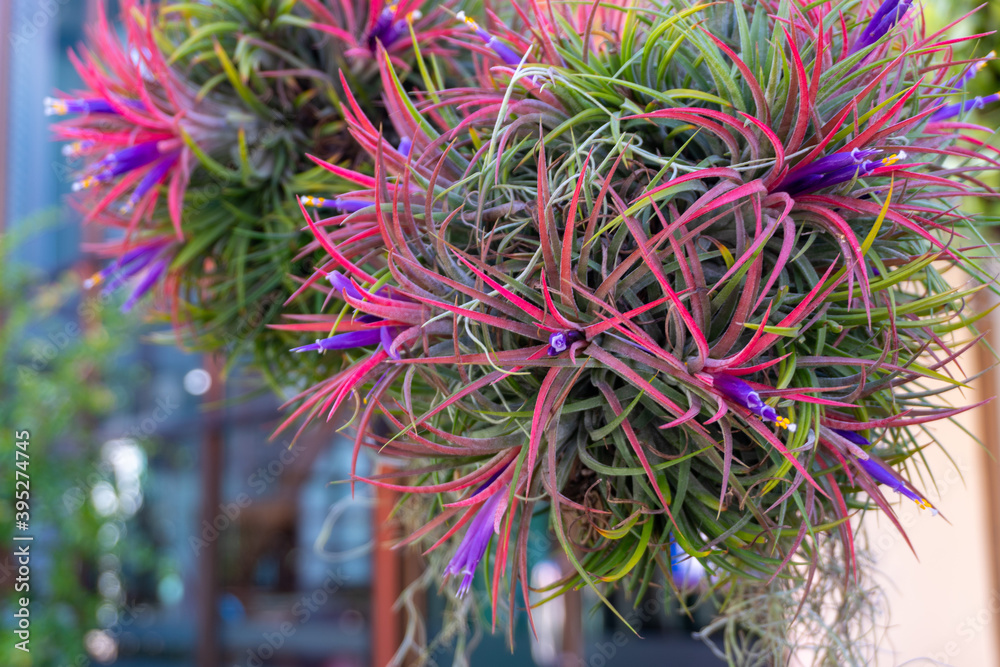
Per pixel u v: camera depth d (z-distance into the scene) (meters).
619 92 0.55
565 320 0.50
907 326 0.54
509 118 0.57
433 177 0.52
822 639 0.64
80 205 0.74
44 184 2.38
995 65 0.87
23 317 1.87
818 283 0.50
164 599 2.21
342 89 0.68
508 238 0.53
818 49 0.49
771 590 0.61
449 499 0.63
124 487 2.04
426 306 0.54
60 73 2.42
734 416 0.52
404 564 1.50
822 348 0.52
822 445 0.54
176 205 0.66
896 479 0.54
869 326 0.50
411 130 0.57
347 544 1.98
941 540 1.13
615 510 0.55
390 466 0.71
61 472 1.89
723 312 0.51
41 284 2.03
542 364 0.50
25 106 2.35
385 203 0.55
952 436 1.13
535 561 0.78
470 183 0.56
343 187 0.66
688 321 0.48
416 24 0.68
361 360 0.55
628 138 0.54
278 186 0.70
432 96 0.58
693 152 0.56
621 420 0.51
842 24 0.52
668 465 0.52
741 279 0.51
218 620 1.98
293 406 0.87
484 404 0.54
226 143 0.69
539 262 0.53
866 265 0.54
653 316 0.53
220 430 2.00
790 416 0.51
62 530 1.89
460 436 0.54
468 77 0.65
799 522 0.56
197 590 2.02
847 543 0.55
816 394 0.52
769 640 0.64
